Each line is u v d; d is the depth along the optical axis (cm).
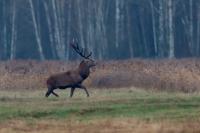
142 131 5091
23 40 17025
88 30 15488
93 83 8300
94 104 6288
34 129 5288
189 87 7625
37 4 17025
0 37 17200
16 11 16800
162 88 7744
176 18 16788
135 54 16812
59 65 10331
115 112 5984
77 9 16512
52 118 5803
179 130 5094
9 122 5606
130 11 17338
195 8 17138
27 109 6050
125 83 8144
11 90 8238
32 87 8406
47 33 17338
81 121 5612
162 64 9594
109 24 16988
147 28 17138
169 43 13588
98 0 15638
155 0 16938
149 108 6091
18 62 11262
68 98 6844
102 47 15438
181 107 6156
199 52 16100
